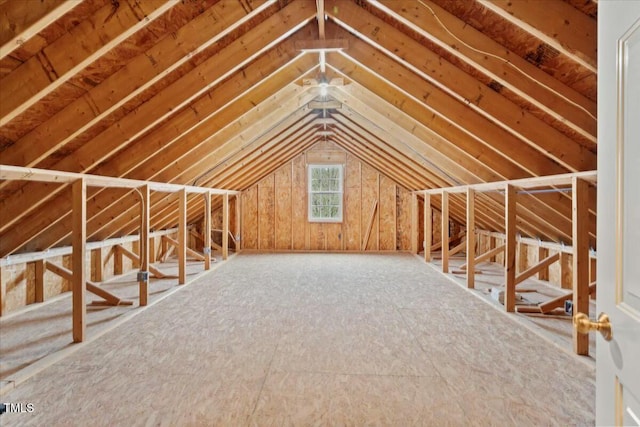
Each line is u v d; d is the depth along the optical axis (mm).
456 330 3178
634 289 743
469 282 4734
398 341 2906
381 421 1830
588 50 1753
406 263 6887
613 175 841
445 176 5094
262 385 2184
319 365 2459
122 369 2396
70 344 2822
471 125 3045
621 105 804
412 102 3590
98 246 5160
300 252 8422
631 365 746
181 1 2217
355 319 3477
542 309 3607
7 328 3248
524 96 2219
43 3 1455
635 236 739
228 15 2285
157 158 3783
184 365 2457
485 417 1871
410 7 2250
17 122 2207
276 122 4750
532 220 4637
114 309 3803
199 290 4707
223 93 3199
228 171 6121
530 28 1804
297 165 8664
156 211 5836
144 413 1884
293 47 3141
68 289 4641
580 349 2605
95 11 1842
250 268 6379
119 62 2270
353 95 4363
